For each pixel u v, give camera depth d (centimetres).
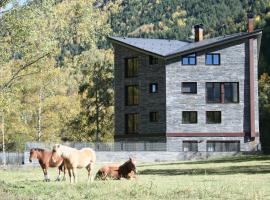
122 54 6900
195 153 6197
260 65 11681
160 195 1836
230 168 3650
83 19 3750
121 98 6881
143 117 6675
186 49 6450
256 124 6531
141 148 6100
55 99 7388
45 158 2772
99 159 5838
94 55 8431
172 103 6469
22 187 2238
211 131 6494
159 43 6988
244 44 6581
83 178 2834
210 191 1905
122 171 2623
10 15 3428
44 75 6894
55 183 2403
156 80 6606
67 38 3741
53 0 3531
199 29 7175
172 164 4819
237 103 6531
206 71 6525
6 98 3359
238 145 6506
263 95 9375
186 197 1784
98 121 8162
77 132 8269
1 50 3547
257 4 16925
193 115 6512
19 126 7119
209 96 6544
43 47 3547
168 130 6438
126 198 1798
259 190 1931
